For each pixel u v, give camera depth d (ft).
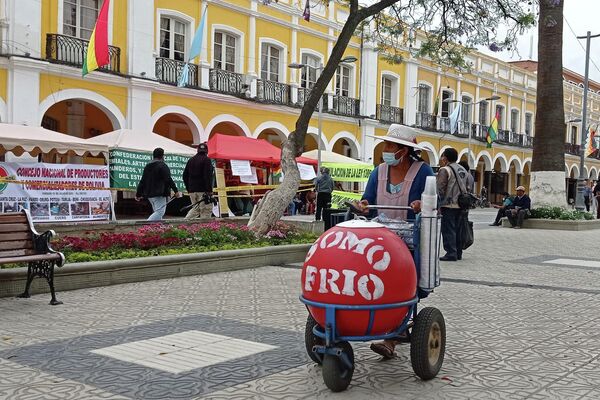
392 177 16.96
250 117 85.51
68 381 14.43
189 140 87.61
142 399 13.29
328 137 97.60
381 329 13.70
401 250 13.92
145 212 71.20
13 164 43.83
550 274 31.65
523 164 151.33
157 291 25.85
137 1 70.64
